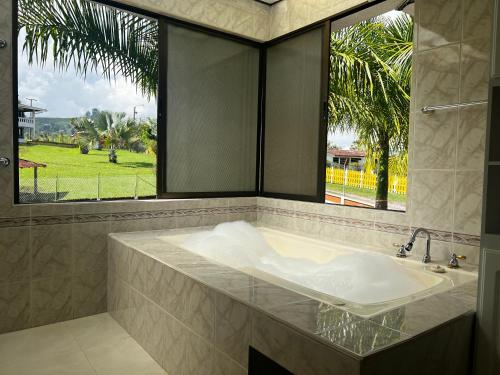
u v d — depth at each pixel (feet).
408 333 3.78
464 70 6.73
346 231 8.95
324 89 9.66
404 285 6.23
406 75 21.47
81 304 8.59
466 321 4.48
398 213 7.88
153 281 6.82
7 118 7.46
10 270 7.68
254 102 11.66
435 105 7.17
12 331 7.78
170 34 9.83
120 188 17.11
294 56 10.62
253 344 4.46
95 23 13.99
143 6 9.12
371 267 6.59
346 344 3.45
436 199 7.21
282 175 11.03
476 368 4.60
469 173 6.72
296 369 3.84
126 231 9.14
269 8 11.39
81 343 7.36
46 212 8.02
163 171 9.86
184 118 10.20
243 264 7.77
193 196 10.46
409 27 21.22
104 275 8.87
